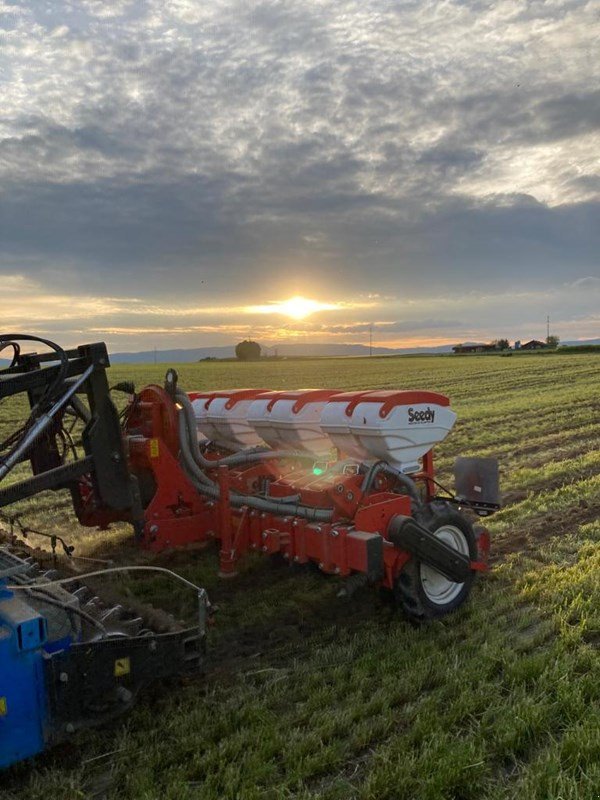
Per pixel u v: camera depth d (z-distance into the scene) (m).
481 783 3.76
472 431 18.34
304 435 7.12
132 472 7.03
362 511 5.71
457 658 5.10
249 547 6.71
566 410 22.05
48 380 4.71
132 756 4.09
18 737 3.59
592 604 5.93
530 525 8.98
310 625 6.04
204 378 52.16
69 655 3.80
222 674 5.14
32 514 10.69
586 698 4.53
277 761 4.05
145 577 7.24
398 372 56.06
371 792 3.67
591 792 3.55
